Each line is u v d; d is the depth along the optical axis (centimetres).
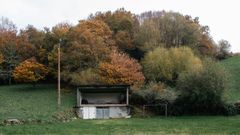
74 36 9381
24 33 10950
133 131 4775
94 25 10694
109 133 4562
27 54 10388
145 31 11169
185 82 7438
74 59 9088
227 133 4566
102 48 9275
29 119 5916
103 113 7569
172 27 11800
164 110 7475
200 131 4772
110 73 8475
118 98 8356
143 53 11044
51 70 9506
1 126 5366
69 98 8394
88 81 8512
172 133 4578
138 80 8450
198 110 7481
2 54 10300
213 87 7244
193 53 10262
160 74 9069
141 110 7600
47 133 4584
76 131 4788
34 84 9644
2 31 11475
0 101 7875
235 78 10231
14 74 9425
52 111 6944
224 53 13175
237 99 8125
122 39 11188
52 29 10256
